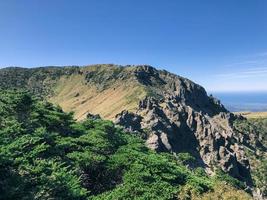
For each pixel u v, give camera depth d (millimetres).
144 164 52656
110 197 45906
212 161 154250
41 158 43062
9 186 32125
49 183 34625
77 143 54906
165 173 51438
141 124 153625
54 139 52188
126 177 49562
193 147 165125
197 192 49688
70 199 35750
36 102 67625
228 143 174375
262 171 192875
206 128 174250
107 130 66250
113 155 55219
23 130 48312
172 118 172500
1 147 38000
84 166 49656
